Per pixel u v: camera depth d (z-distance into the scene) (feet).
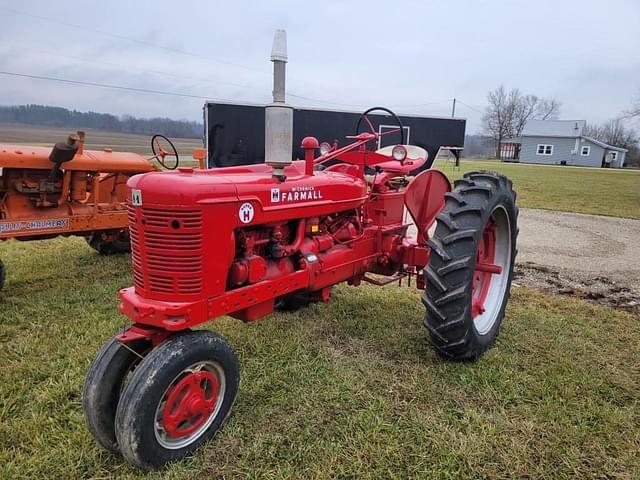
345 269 10.23
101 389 6.68
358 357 10.19
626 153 194.80
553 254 21.49
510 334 11.61
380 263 11.50
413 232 22.82
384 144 36.60
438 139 38.06
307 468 6.80
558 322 12.48
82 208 15.26
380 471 6.79
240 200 7.31
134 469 6.66
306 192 8.79
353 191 10.19
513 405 8.52
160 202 6.63
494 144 237.04
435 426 7.82
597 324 12.46
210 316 7.09
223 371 7.27
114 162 15.85
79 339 10.58
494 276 11.59
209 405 7.16
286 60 7.72
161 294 6.88
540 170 105.81
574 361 10.21
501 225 11.41
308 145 9.20
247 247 7.84
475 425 7.87
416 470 6.86
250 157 32.27
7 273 15.44
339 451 7.17
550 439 7.61
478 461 7.06
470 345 9.64
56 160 13.70
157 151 18.13
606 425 7.98
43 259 17.39
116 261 17.31
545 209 37.76
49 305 12.64
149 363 6.41
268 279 8.25
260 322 11.87
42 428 7.51
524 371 9.73
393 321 12.26
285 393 8.70
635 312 13.71
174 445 6.82
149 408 6.29
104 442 6.82
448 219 9.52
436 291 9.40
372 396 8.66
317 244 9.42
